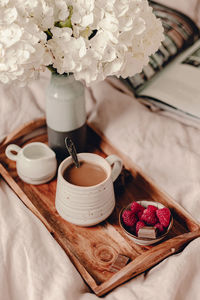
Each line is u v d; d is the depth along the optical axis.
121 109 1.08
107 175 0.83
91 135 1.05
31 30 0.70
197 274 0.76
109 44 0.72
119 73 0.78
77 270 0.77
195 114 1.05
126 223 0.80
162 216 0.79
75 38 0.73
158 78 1.16
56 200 0.85
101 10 0.71
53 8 0.71
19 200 0.88
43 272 0.76
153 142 1.01
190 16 1.25
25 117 1.10
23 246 0.79
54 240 0.81
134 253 0.80
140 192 0.91
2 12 0.69
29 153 0.93
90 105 1.10
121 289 0.74
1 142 1.02
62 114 0.89
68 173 0.84
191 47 1.20
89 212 0.81
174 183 0.93
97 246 0.81
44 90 1.16
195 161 0.95
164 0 1.26
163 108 1.12
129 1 0.71
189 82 1.11
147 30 0.76
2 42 0.69
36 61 0.73
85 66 0.73
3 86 1.15
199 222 0.84
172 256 0.78
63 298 0.72
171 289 0.72
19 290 0.75
